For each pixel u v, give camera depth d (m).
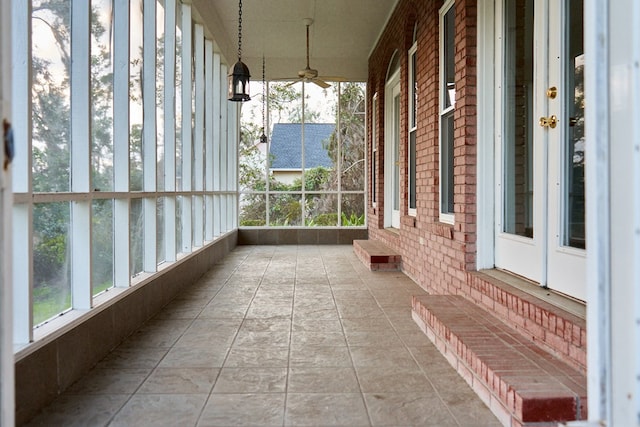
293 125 10.23
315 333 3.55
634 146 0.86
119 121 3.64
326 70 10.02
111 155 3.60
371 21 7.84
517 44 3.44
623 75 0.88
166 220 4.98
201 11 6.27
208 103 7.22
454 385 2.57
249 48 9.34
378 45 8.58
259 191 10.17
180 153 5.70
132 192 3.71
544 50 2.99
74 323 2.66
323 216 10.23
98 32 3.37
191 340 3.39
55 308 2.72
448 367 2.84
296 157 10.23
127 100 3.64
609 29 0.92
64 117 2.87
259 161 10.19
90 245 2.93
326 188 10.21
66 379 2.56
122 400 2.40
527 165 3.28
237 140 9.91
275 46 9.20
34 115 2.53
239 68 6.19
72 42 2.94
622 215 0.88
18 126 2.27
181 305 4.49
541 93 3.04
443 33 4.76
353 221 10.21
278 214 10.20
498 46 3.67
